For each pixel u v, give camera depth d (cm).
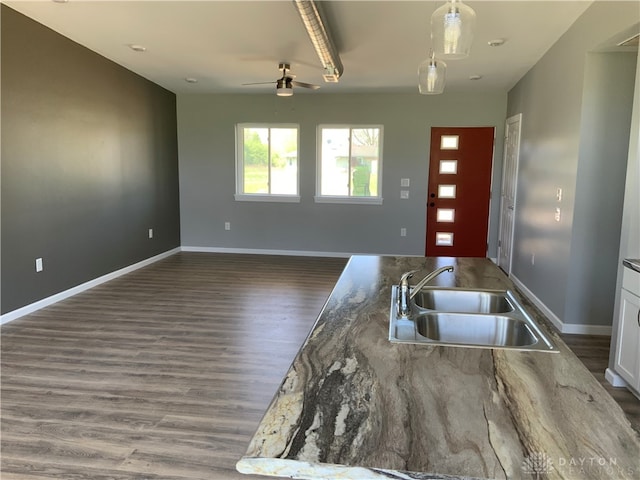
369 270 264
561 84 425
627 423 100
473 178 709
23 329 402
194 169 768
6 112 409
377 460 87
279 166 757
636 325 277
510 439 94
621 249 301
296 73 591
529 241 527
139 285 557
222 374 319
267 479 210
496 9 364
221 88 703
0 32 398
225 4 365
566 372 126
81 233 520
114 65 569
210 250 784
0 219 407
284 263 696
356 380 121
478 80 608
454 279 240
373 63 527
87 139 524
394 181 727
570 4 355
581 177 384
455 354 138
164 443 238
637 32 312
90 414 265
